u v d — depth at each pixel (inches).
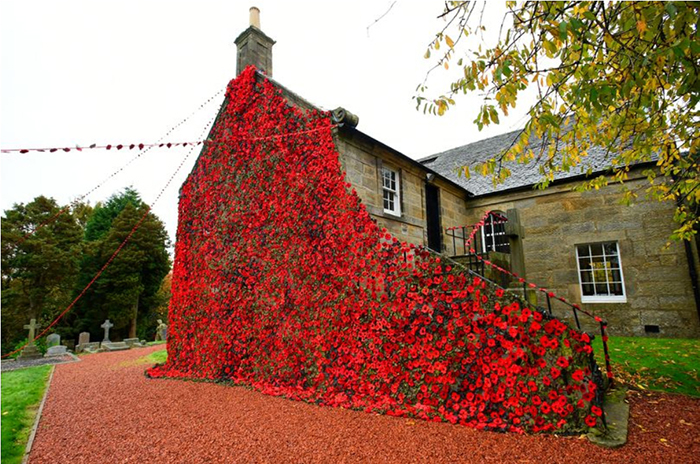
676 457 118.8
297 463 133.0
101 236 978.1
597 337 333.1
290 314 257.6
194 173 408.5
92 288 867.4
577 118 166.7
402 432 154.9
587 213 370.9
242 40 387.9
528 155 184.4
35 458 157.0
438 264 197.8
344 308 226.1
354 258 228.5
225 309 315.6
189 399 237.1
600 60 124.4
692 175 204.2
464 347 178.2
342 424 169.6
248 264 302.4
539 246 393.7
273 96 313.0
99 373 366.6
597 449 127.6
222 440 160.6
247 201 319.3
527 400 155.6
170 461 143.8
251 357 281.3
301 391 229.5
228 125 366.6
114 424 194.7
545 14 112.4
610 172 350.6
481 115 135.4
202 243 369.1
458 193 426.9
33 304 714.8
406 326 200.4
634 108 146.9
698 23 98.7
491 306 175.5
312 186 260.4
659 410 159.6
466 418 162.1
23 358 517.0
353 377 210.8
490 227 426.6
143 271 953.5
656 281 331.6
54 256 718.5
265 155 308.3
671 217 330.6
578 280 369.7
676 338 315.3
